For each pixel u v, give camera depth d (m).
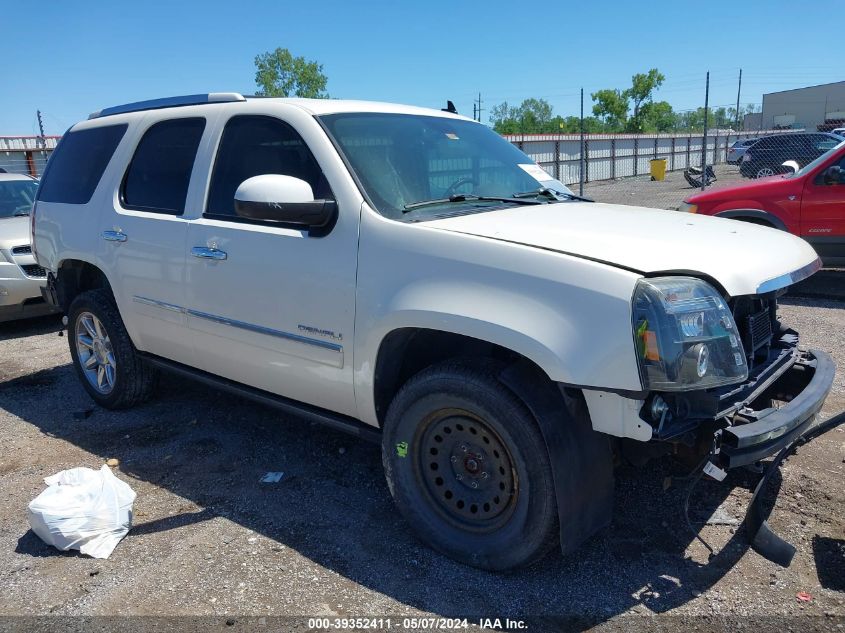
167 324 4.15
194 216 3.90
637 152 34.94
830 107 61.31
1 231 7.49
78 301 4.91
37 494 3.79
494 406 2.70
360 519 3.43
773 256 3.01
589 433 2.73
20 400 5.34
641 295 2.44
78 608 2.79
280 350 3.48
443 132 3.96
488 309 2.67
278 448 4.29
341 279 3.13
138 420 4.80
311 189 3.23
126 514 3.35
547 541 2.73
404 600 2.79
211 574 3.00
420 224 3.01
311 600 2.80
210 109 4.02
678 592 2.79
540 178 4.17
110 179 4.58
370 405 3.20
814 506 3.37
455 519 3.02
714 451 2.58
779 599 2.72
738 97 28.38
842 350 5.86
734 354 2.57
